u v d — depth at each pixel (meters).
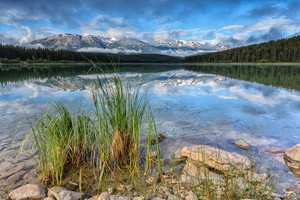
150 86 14.06
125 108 3.55
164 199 2.74
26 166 3.57
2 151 4.09
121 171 3.42
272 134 5.18
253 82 16.66
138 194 2.89
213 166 3.43
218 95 10.66
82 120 3.74
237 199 2.70
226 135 5.14
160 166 3.34
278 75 23.42
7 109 7.30
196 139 4.89
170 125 5.84
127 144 3.63
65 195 2.73
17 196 2.76
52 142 3.12
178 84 15.41
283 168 3.53
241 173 3.21
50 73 27.16
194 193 2.83
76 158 3.58
